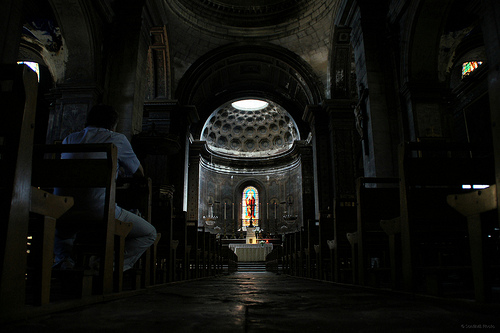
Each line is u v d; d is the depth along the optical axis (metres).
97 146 3.21
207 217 27.11
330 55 16.72
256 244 22.83
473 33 13.54
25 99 2.22
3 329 1.90
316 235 8.59
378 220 4.75
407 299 3.45
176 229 6.99
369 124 10.46
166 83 17.80
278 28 18.91
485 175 3.45
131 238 4.28
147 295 3.82
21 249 2.19
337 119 17.52
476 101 15.22
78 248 4.21
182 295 3.84
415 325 2.09
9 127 2.20
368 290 4.52
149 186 4.86
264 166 30.12
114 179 3.38
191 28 18.23
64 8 9.73
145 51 11.91
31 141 2.29
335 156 17.17
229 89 23.03
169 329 1.95
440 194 3.54
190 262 8.59
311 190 21.78
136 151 10.91
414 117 9.66
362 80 11.04
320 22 18.02
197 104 21.92
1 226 2.07
